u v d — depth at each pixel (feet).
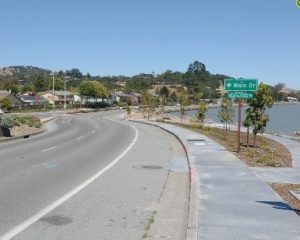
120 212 33.83
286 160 64.54
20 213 32.76
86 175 51.34
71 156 71.26
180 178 50.93
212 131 147.54
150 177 51.13
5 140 105.19
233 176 47.80
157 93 577.84
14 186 43.42
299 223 29.12
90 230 28.81
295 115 409.69
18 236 27.09
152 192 41.98
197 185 42.52
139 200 38.34
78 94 546.67
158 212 34.19
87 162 63.67
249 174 49.03
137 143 99.45
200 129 155.74
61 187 43.34
